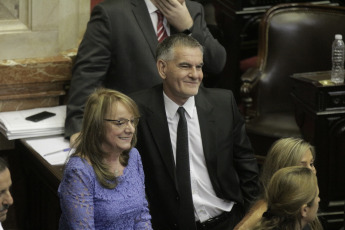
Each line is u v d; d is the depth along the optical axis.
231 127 14.35
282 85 21.47
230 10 24.05
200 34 15.82
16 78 17.47
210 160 14.05
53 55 18.08
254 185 14.70
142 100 14.02
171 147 13.88
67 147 16.02
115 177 11.88
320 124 18.12
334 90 17.95
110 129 11.63
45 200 16.44
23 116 17.16
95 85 15.79
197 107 14.09
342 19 21.28
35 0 17.53
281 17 21.47
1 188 11.12
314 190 10.62
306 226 11.71
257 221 11.37
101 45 15.73
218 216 14.25
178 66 13.41
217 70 16.28
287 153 12.88
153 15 15.91
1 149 17.95
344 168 18.55
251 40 24.31
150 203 14.23
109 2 15.89
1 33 17.44
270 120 21.09
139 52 15.73
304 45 21.39
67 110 15.95
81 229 11.48
